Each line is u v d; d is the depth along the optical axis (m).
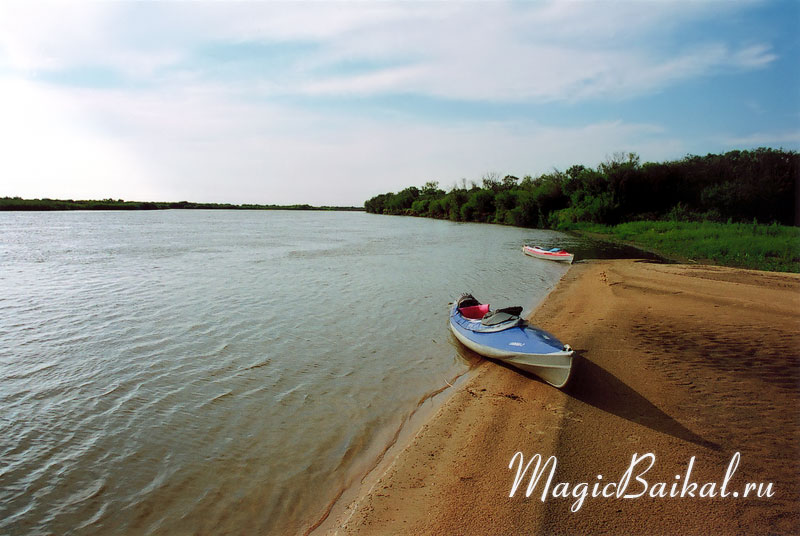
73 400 8.73
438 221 97.00
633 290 17.14
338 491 6.14
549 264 27.47
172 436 7.47
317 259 29.80
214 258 29.86
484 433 7.25
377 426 7.82
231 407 8.48
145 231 55.69
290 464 6.73
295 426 7.81
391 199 152.38
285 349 11.65
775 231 36.12
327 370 10.29
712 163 56.09
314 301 17.08
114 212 128.50
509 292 19.03
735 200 49.25
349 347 11.85
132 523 5.54
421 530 5.18
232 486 6.23
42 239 42.28
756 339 10.95
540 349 9.01
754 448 6.43
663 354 10.11
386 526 5.29
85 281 20.92
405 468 6.44
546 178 78.94
